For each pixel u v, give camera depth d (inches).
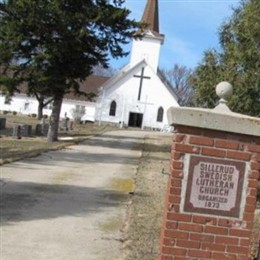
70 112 3110.2
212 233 226.7
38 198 500.1
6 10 1185.4
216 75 716.7
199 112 225.6
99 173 740.0
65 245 344.5
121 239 368.2
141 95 2970.0
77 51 1219.2
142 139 1723.7
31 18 1168.2
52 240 354.3
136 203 513.3
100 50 1256.2
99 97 2970.0
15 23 1184.2
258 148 227.3
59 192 545.3
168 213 226.5
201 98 726.5
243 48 612.4
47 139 1301.7
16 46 1217.4
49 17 1170.0
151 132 2448.3
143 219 436.5
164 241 227.0
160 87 2970.0
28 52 1242.6
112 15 1209.4
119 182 663.8
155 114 2960.1
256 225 393.7
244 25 620.4
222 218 226.8
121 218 440.8
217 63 729.0
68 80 1278.3
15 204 463.5
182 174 226.1
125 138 1694.1
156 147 1408.7
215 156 226.2
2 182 576.1
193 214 226.4
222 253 226.8
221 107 234.5
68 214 440.8
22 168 706.2
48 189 557.9
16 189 540.1
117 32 1254.9
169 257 226.7
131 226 407.5
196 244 226.7
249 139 227.3
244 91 583.2
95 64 1283.2
